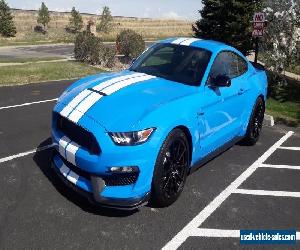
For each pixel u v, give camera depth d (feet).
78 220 12.88
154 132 12.63
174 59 17.13
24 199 13.94
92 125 12.41
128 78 15.60
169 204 14.30
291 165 19.72
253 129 21.65
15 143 19.47
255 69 22.00
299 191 16.79
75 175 13.34
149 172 12.69
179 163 14.26
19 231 12.04
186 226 13.19
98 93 13.98
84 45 62.18
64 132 13.70
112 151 12.09
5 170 16.26
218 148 17.84
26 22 218.79
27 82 36.09
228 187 16.55
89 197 12.87
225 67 17.97
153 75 16.44
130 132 12.23
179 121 13.55
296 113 31.63
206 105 15.44
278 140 23.91
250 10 55.11
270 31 38.37
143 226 12.91
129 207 12.64
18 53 96.58
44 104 27.94
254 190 16.49
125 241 12.00
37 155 18.11
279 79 39.32
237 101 18.40
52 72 42.27
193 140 14.74
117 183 12.55
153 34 227.61
